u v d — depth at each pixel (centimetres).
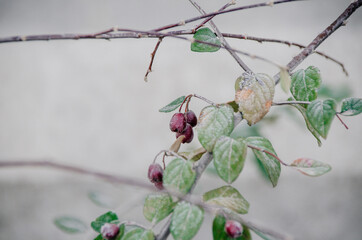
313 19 122
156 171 38
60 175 119
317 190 122
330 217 120
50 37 35
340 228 118
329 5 122
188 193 37
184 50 124
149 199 38
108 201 57
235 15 121
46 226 118
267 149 39
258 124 60
